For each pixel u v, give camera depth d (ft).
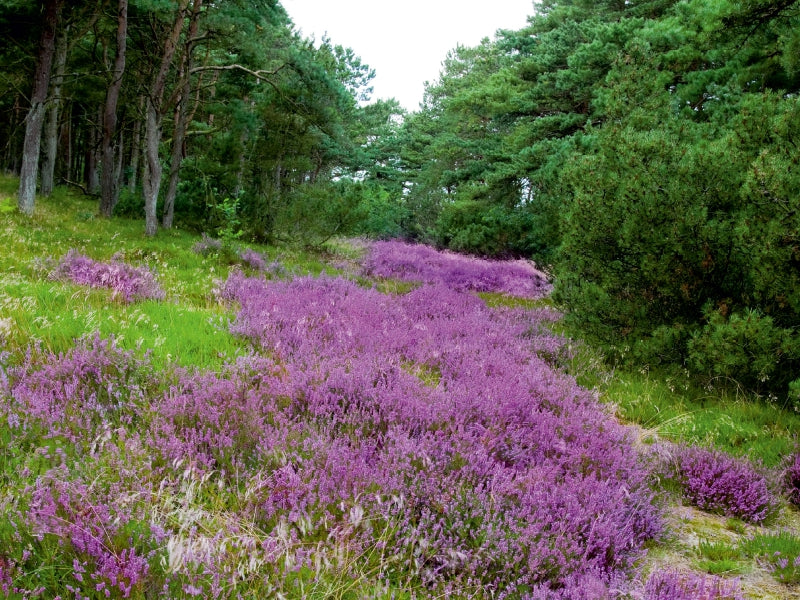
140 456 10.36
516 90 84.02
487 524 10.12
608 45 58.54
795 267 19.76
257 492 9.93
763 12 33.24
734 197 23.53
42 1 60.29
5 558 7.38
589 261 27.94
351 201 63.67
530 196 76.18
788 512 14.24
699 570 10.89
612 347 27.04
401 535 9.70
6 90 86.79
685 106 40.45
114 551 7.68
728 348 20.34
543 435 14.57
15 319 17.44
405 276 55.31
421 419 13.82
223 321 22.18
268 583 7.57
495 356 22.18
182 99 61.26
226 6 55.16
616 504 11.46
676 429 19.13
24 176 50.62
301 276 39.68
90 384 13.48
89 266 27.55
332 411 13.98
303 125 73.46
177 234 58.18
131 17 66.80
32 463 9.57
